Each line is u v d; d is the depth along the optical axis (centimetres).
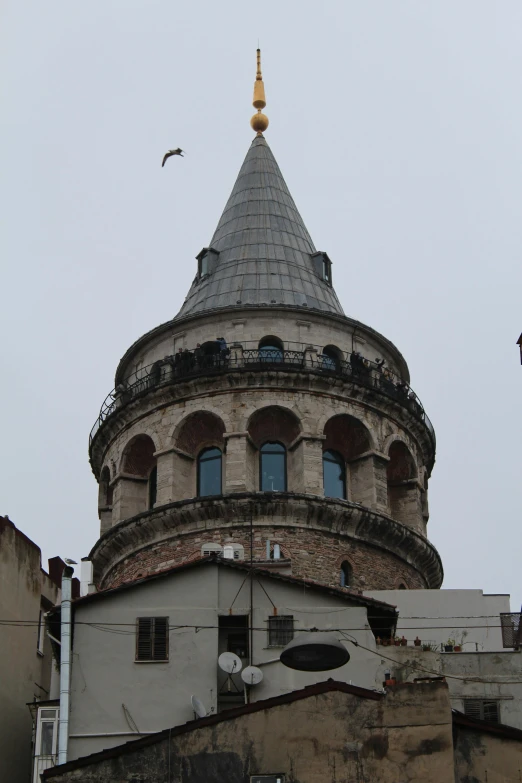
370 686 4253
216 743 3422
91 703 4128
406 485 6619
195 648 4228
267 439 6431
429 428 6825
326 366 6575
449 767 3303
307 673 4222
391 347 6931
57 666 4678
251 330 6669
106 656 4206
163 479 6316
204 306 6981
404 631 5375
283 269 7125
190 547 6100
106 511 6744
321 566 6022
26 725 4878
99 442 6794
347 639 4316
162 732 3475
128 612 4284
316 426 6359
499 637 5372
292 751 3372
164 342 6838
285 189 7719
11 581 4997
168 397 6500
